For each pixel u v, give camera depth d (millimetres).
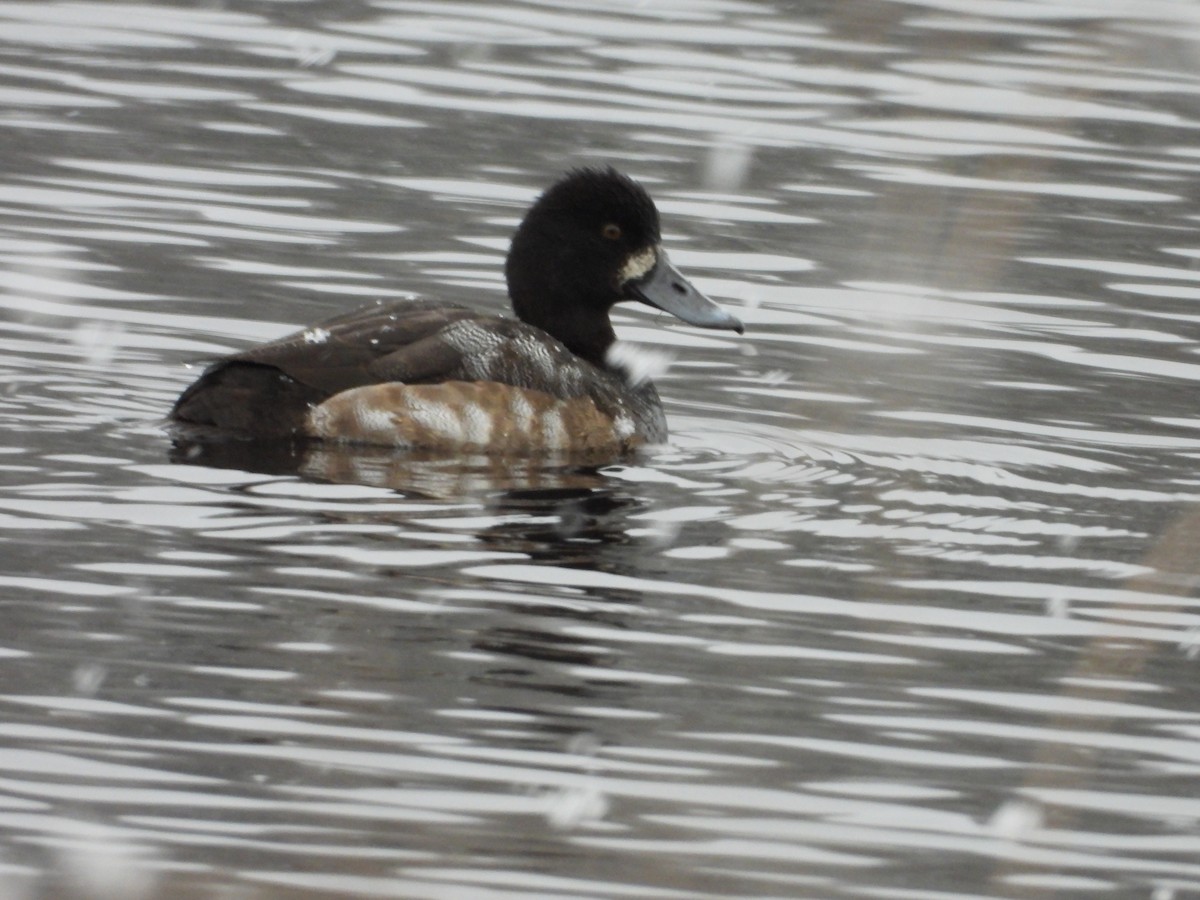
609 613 10297
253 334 15414
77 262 16719
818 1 23000
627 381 14359
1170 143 21078
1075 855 8195
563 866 7859
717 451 13508
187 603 10062
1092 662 9391
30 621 9758
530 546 11195
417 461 12594
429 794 8375
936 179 19297
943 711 9414
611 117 21141
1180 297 17219
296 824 8086
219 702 9055
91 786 8305
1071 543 11797
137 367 14445
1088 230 18703
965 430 14086
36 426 12719
